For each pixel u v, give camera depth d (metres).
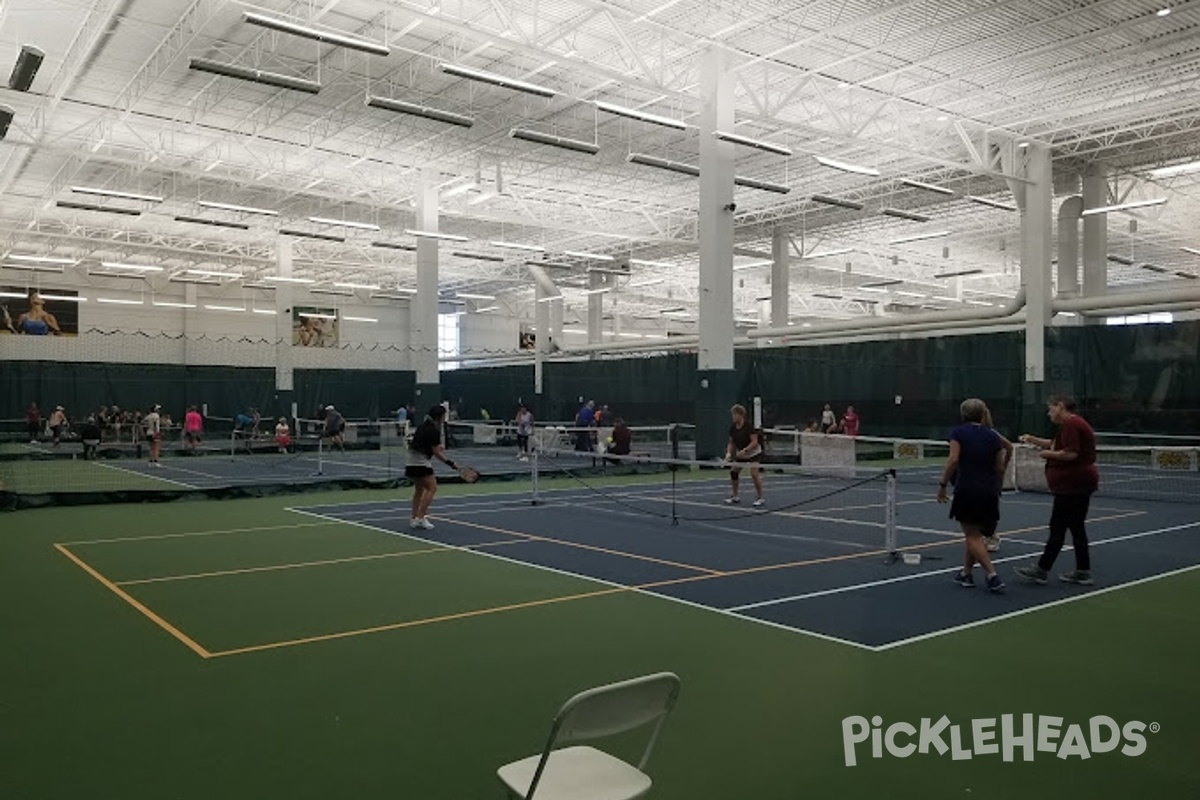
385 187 31.72
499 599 8.09
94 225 36.62
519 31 17.23
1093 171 27.58
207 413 39.25
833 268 44.38
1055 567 9.62
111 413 34.72
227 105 24.05
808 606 7.80
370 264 44.28
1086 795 4.12
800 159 28.12
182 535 12.01
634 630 6.99
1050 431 25.38
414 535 11.95
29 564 9.88
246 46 20.12
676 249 39.91
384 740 4.73
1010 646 6.52
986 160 24.80
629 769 3.25
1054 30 18.39
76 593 8.36
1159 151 26.77
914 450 23.61
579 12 18.31
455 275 47.03
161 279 46.19
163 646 6.54
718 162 20.91
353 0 17.66
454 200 32.91
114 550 10.80
